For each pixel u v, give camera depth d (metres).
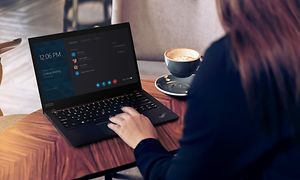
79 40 1.30
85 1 3.65
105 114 1.24
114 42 1.34
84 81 1.30
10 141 1.14
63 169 1.03
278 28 0.70
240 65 0.71
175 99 1.35
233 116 0.74
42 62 1.26
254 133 0.74
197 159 0.79
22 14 4.50
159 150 1.03
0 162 1.06
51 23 4.30
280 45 0.70
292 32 0.70
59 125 1.19
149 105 1.29
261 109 0.72
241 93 0.72
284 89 0.71
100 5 3.62
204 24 1.96
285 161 0.76
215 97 0.74
